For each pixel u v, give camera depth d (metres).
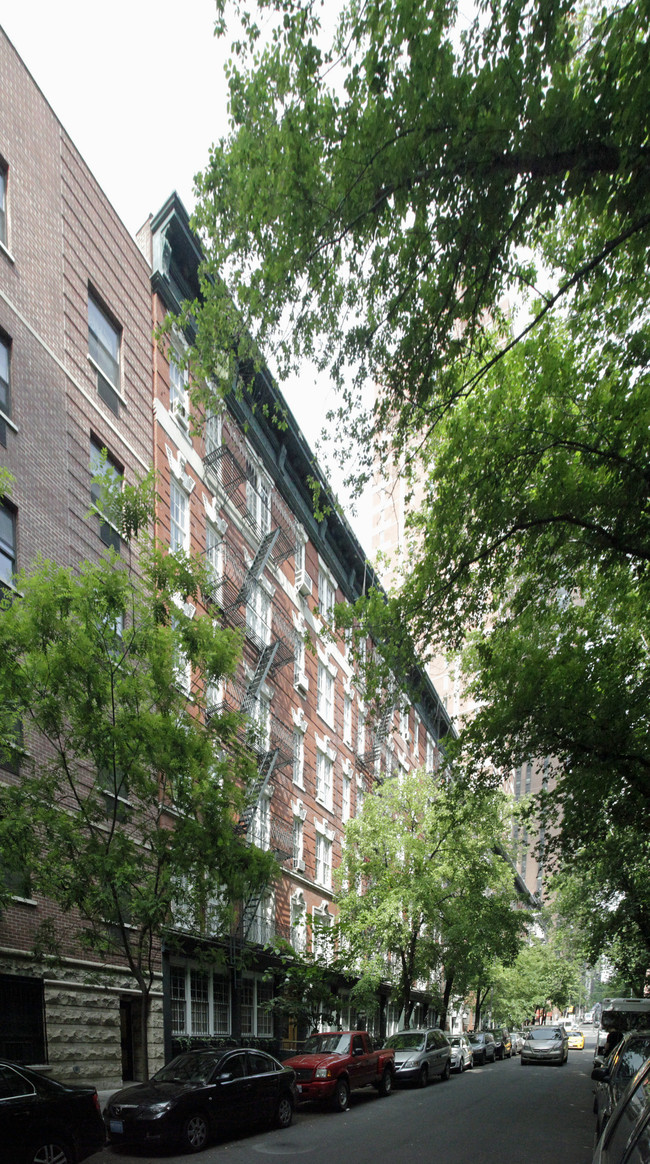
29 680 11.45
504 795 26.14
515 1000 56.56
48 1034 13.89
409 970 27.42
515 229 8.84
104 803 15.33
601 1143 5.14
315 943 25.03
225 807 12.91
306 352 10.27
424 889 24.98
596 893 29.14
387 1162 10.80
